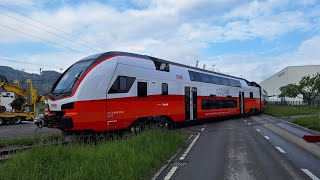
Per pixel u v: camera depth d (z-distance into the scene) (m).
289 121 32.38
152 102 19.98
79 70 16.36
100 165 8.32
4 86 36.00
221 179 8.75
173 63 23.80
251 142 16.78
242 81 40.16
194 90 26.33
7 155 11.56
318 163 10.90
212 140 17.80
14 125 33.66
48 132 22.69
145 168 9.33
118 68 17.38
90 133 15.63
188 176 9.10
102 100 16.20
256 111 44.72
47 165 8.10
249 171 9.73
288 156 12.34
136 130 18.12
